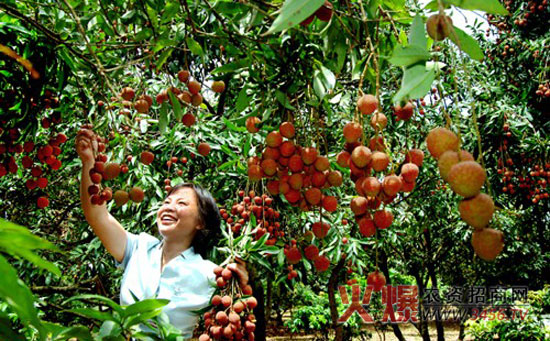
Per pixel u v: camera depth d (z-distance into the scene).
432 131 0.52
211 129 2.48
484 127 3.56
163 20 0.93
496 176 3.76
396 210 3.45
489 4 0.51
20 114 1.20
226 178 2.41
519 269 6.64
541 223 4.96
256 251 1.32
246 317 1.20
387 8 0.87
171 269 1.36
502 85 4.18
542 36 3.94
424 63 0.51
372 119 0.69
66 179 2.91
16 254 0.38
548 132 3.86
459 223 5.01
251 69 0.90
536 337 5.22
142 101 1.12
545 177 3.49
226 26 0.95
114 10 1.06
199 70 2.79
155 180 2.37
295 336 7.77
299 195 0.81
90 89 1.35
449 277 8.05
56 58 1.19
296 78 0.88
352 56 0.76
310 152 0.78
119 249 1.48
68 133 2.42
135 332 0.61
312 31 0.88
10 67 1.15
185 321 1.30
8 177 2.64
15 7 1.01
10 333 0.45
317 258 0.88
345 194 2.62
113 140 1.51
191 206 1.51
